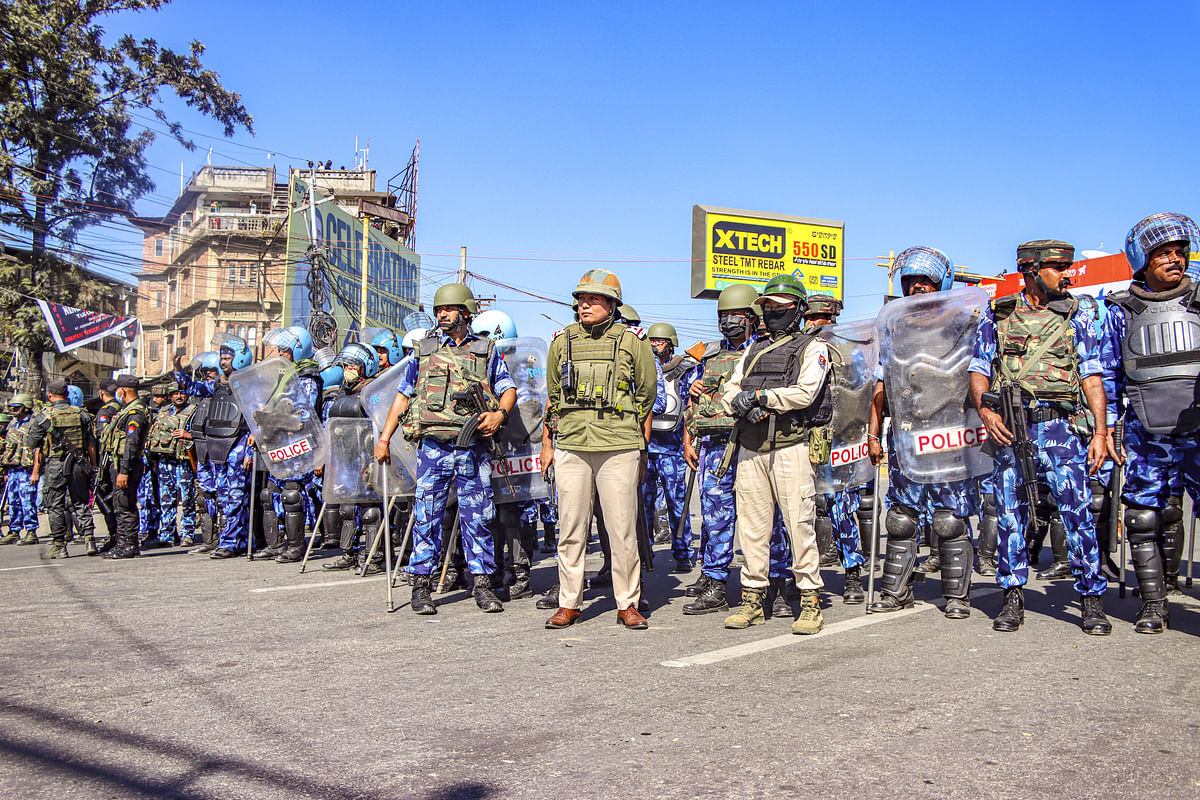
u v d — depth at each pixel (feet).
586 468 18.10
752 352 17.81
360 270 116.78
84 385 153.07
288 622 18.35
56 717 11.76
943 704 11.72
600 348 18.24
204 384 35.12
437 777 9.43
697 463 23.27
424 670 14.06
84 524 33.76
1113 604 19.54
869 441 19.43
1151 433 16.11
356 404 26.40
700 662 14.30
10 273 89.15
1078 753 9.88
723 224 108.06
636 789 9.02
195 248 150.51
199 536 38.29
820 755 9.89
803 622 16.69
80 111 93.40
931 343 17.74
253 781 9.40
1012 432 16.46
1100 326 16.99
